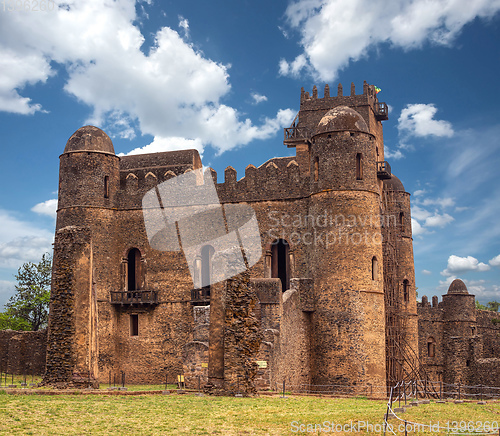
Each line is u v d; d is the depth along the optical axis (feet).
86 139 156.25
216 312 94.73
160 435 59.88
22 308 215.92
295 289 134.51
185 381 122.01
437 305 209.97
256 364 92.99
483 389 180.75
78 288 101.55
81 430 60.95
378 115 174.09
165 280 152.56
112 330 152.97
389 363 142.72
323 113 168.86
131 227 155.43
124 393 94.68
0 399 79.30
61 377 98.84
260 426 65.51
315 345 136.05
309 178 145.69
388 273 153.17
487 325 220.23
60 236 104.17
